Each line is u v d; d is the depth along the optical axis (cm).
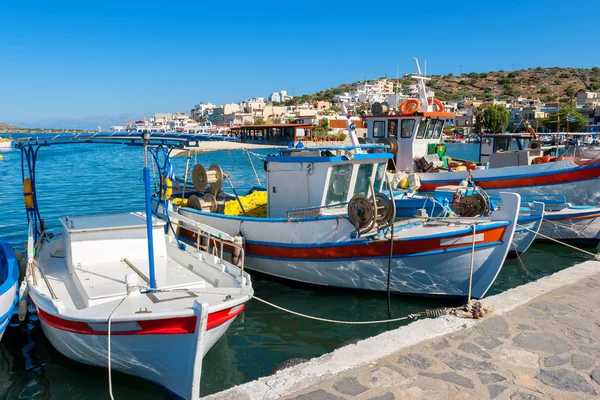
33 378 669
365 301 970
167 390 625
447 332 635
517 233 1171
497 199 1328
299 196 1056
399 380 518
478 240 865
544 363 553
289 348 769
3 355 733
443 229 905
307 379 522
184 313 554
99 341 609
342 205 963
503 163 1628
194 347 559
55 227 1664
